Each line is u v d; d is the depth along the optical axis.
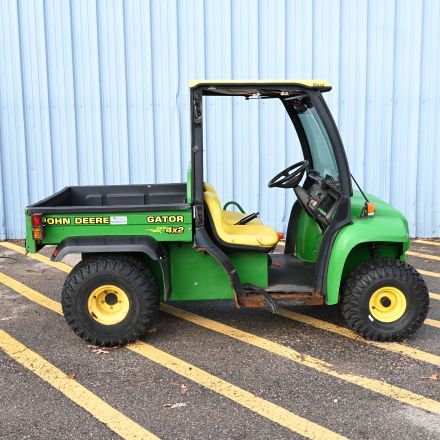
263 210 7.78
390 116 7.64
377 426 3.24
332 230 4.29
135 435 3.17
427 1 7.45
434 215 7.89
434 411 3.39
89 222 4.20
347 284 4.38
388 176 7.77
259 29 7.42
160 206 4.18
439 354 4.18
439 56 7.56
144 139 7.59
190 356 4.16
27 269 6.44
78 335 4.27
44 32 7.32
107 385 3.73
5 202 7.66
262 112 7.58
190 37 7.40
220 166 7.65
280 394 3.61
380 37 7.48
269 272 4.75
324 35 7.46
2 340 4.46
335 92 7.56
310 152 5.02
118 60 7.41
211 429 3.23
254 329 4.68
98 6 7.30
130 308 4.24
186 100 7.54
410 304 4.32
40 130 7.52
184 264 4.40
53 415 3.38
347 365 4.00
